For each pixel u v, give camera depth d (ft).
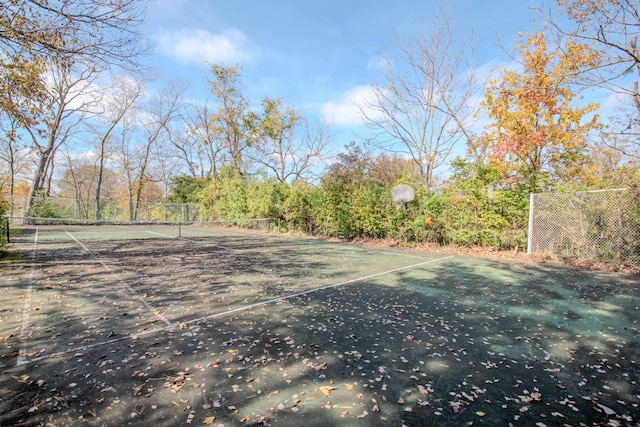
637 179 24.79
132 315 13.65
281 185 56.70
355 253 32.71
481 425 6.91
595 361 9.87
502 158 34.81
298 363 9.56
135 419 7.03
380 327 12.46
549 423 6.98
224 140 87.81
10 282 19.12
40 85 20.68
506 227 32.24
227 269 23.85
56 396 7.86
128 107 90.48
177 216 91.25
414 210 38.22
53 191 117.50
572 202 27.40
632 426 6.90
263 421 6.97
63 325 12.46
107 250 33.14
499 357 10.08
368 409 7.41
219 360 9.70
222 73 82.07
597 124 34.27
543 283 19.92
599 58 30.96
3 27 16.48
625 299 16.52
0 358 9.78
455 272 23.22
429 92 56.95
